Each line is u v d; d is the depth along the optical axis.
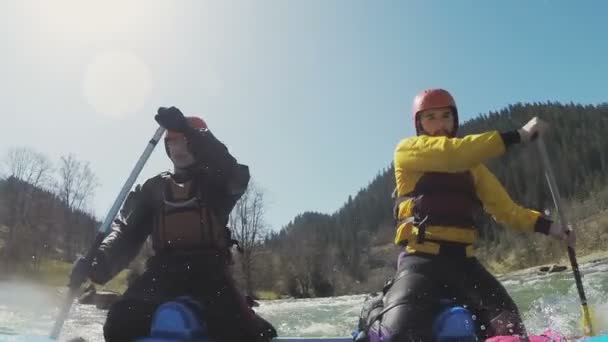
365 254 54.12
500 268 40.84
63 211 43.25
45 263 31.88
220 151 3.33
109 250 3.35
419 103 3.38
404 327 2.71
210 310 3.05
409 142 3.20
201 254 3.20
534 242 41.81
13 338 3.44
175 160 3.39
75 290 3.32
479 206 3.29
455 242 3.03
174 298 3.06
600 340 2.79
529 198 44.91
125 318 3.07
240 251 3.49
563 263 34.06
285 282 41.97
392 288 2.98
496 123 89.88
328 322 10.98
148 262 3.30
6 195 41.94
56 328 3.34
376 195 97.12
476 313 2.95
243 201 35.69
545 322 4.50
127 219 3.45
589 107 86.88
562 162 68.75
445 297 2.91
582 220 45.16
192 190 3.27
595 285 14.76
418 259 3.01
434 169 3.07
